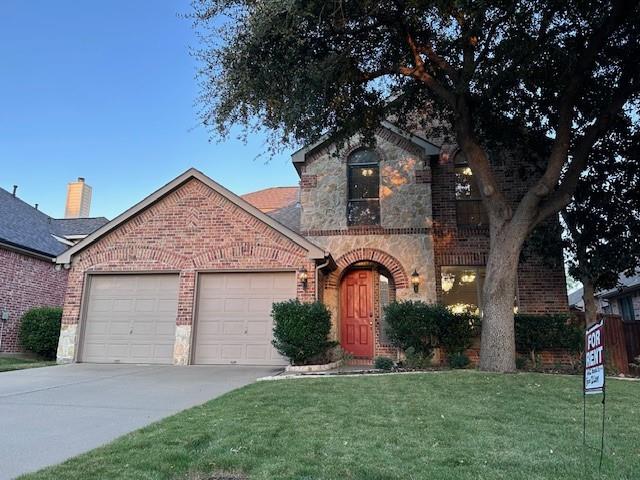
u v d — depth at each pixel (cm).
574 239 1186
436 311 1134
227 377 933
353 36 939
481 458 399
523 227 927
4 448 452
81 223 2122
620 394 696
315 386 762
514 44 880
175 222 1255
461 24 873
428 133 1299
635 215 1164
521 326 1159
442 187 1363
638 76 998
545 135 1188
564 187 969
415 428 500
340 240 1324
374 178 1374
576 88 960
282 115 930
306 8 785
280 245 1199
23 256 1617
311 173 1391
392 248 1297
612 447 433
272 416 554
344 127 1065
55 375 965
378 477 354
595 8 897
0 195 1867
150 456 408
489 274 934
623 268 1149
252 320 1184
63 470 377
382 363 1052
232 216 1238
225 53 917
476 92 1042
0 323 1493
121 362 1200
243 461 391
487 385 743
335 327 1272
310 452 415
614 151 1187
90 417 585
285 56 898
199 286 1221
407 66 1045
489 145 1205
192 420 541
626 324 1366
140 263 1242
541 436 471
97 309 1247
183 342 1173
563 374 891
